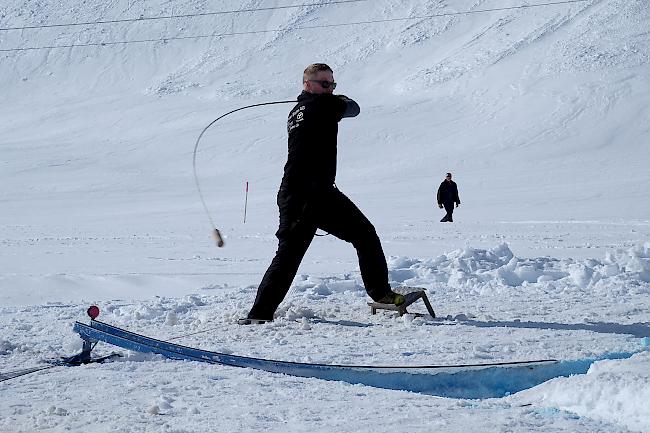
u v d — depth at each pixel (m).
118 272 11.44
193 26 130.75
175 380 4.12
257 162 67.25
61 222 30.75
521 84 82.44
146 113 97.00
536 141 65.50
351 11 128.75
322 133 6.17
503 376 4.30
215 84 111.06
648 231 18.86
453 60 98.88
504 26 105.12
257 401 3.66
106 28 132.00
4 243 18.98
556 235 18.06
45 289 8.69
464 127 74.00
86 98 111.44
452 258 9.69
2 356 4.95
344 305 6.95
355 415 3.39
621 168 51.22
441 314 6.45
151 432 3.20
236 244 17.41
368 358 4.66
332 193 6.18
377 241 6.25
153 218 32.03
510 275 8.62
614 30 90.69
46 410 3.54
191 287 8.91
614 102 71.25
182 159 70.12
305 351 4.92
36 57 125.06
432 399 3.70
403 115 80.88
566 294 7.55
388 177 55.59
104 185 57.31
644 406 3.24
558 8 104.44
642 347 4.84
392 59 110.31
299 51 119.50
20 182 59.62
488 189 43.34
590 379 3.60
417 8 124.25
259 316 6.11
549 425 3.19
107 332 4.75
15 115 104.81
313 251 14.61
